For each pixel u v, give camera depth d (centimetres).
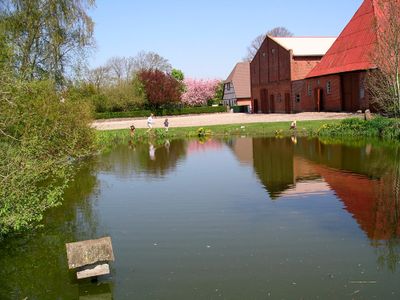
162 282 686
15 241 918
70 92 2152
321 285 655
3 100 1071
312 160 1814
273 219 986
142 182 1507
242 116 5356
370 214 996
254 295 633
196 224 972
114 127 4459
